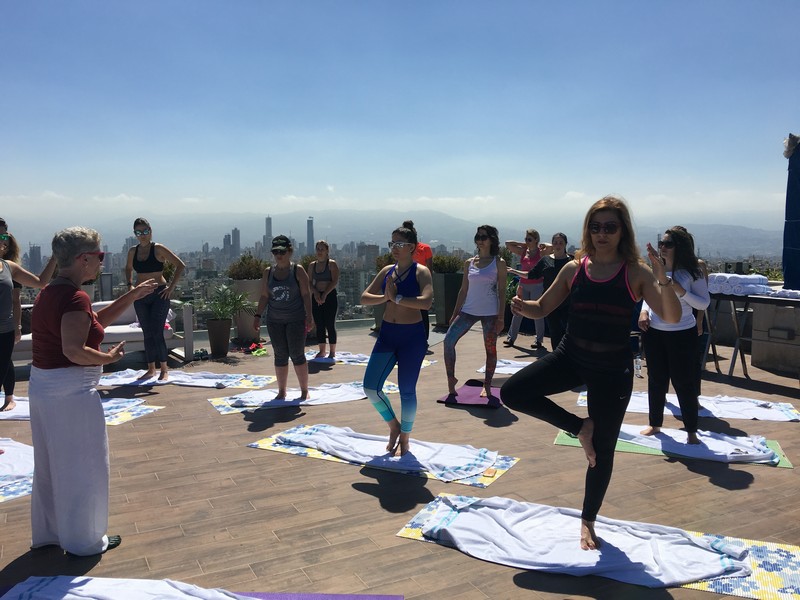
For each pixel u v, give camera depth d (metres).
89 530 3.13
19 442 5.11
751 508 3.73
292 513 3.68
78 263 3.02
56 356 3.02
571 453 4.76
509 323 11.54
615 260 2.96
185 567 3.03
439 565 3.05
